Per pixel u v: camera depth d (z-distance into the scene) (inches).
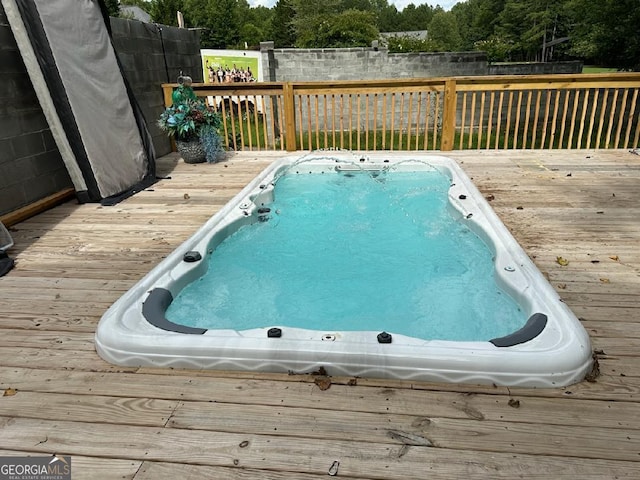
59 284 105.7
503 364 68.1
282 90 231.6
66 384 72.4
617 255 112.3
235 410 65.8
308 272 125.9
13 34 143.9
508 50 942.4
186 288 104.3
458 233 139.9
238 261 131.5
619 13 396.2
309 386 70.2
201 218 148.7
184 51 270.7
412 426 62.0
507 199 158.1
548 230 129.4
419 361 69.4
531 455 56.9
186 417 64.8
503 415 63.3
